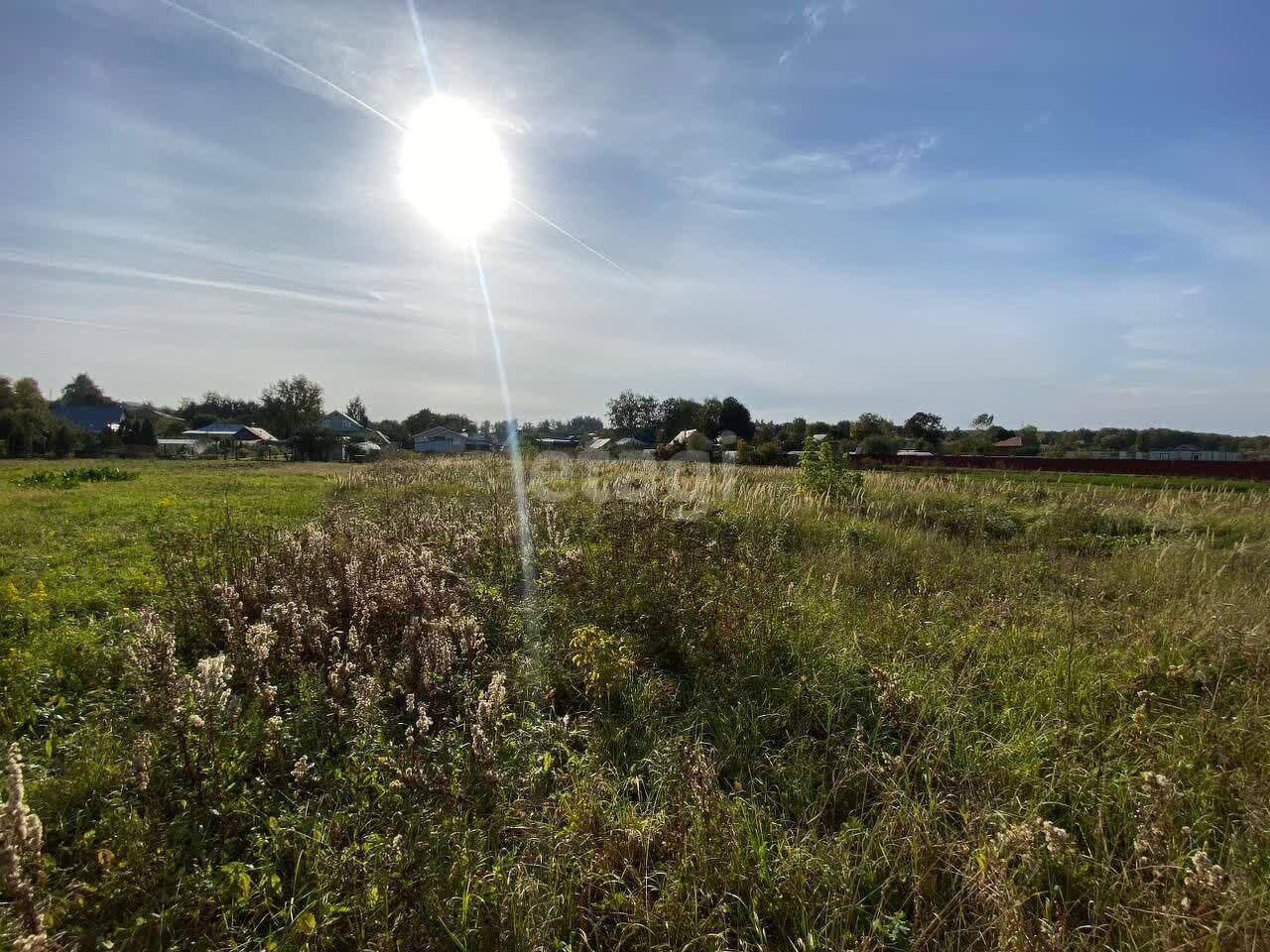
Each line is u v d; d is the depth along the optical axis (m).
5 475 25.69
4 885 2.12
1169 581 7.08
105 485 21.84
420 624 4.33
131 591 6.18
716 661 4.54
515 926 2.34
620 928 2.47
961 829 2.96
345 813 2.85
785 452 36.84
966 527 11.38
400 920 2.35
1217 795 3.11
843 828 2.91
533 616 5.07
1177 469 28.67
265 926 2.46
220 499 15.51
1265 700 3.99
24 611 5.44
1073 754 3.46
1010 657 4.71
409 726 3.40
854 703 4.07
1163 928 2.27
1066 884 2.66
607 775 3.32
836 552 8.09
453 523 7.84
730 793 3.24
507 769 3.19
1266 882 2.52
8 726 3.62
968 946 2.32
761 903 2.55
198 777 2.91
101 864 2.42
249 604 4.98
